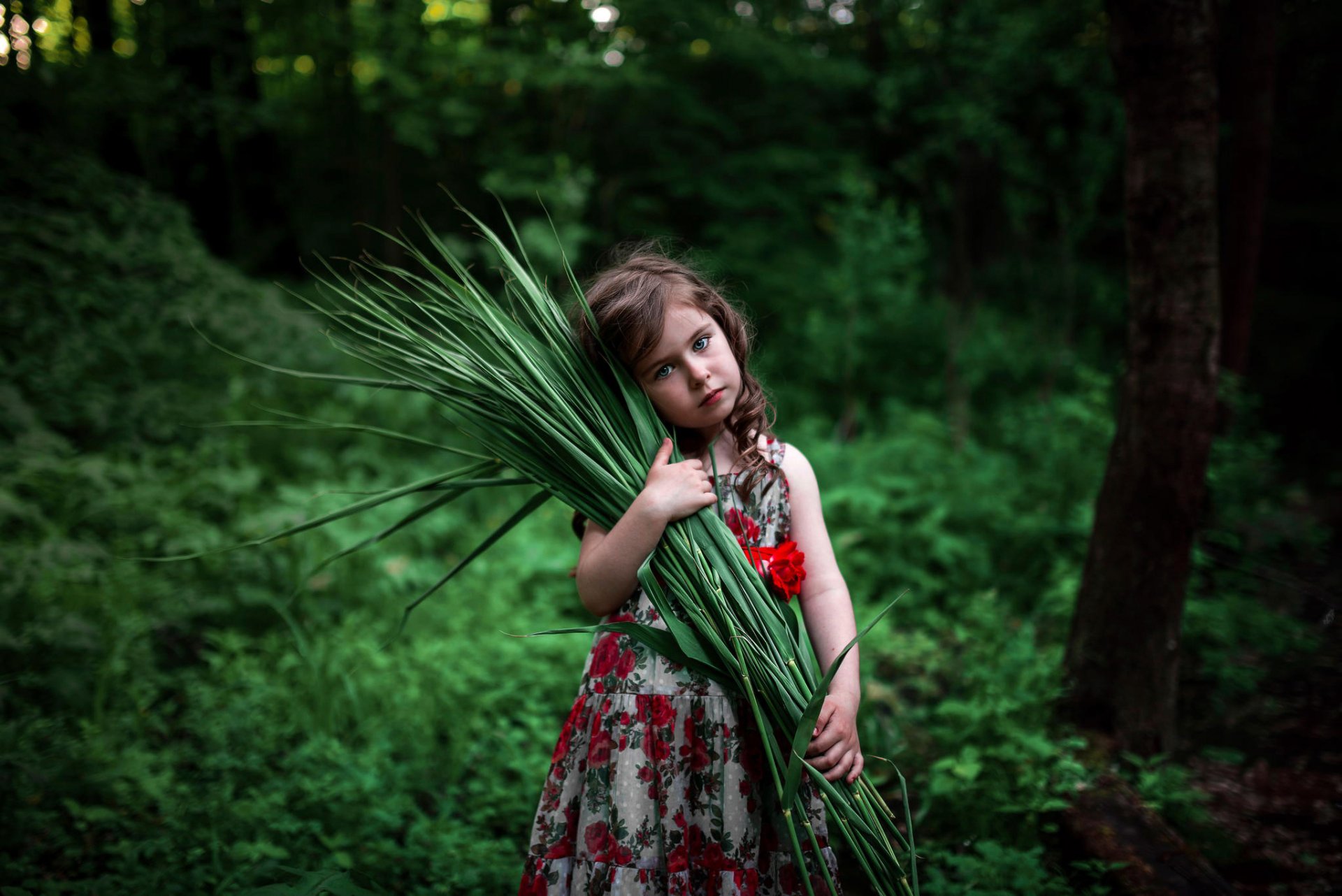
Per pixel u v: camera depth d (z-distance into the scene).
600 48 7.46
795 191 8.56
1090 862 2.09
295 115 7.38
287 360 4.72
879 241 6.98
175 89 6.00
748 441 1.54
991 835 2.33
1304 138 7.01
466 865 2.08
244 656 3.10
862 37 9.59
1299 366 6.87
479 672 3.02
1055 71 6.33
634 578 1.44
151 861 2.06
